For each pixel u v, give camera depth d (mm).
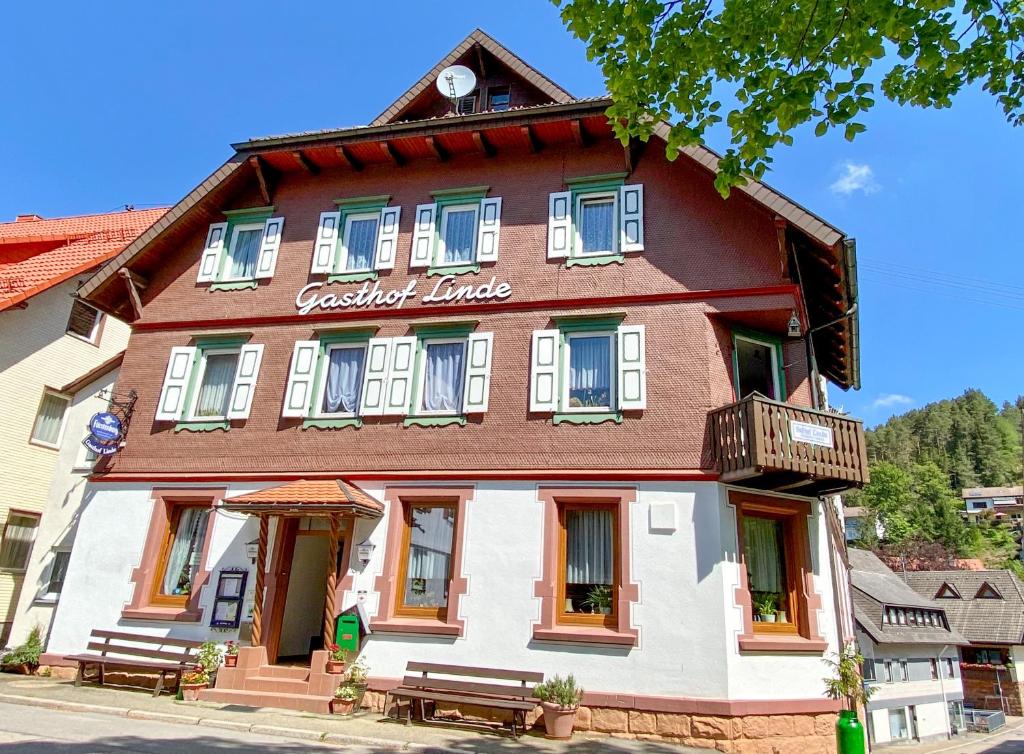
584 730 10719
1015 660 42312
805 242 12398
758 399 11031
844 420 11672
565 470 12195
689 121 7266
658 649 10867
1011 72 6613
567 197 14219
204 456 14188
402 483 12938
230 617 12859
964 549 85188
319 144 15469
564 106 13945
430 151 15344
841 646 13469
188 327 15477
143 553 13727
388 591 12297
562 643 11258
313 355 14367
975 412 132250
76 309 20406
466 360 13508
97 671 13133
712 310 12594
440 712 11258
